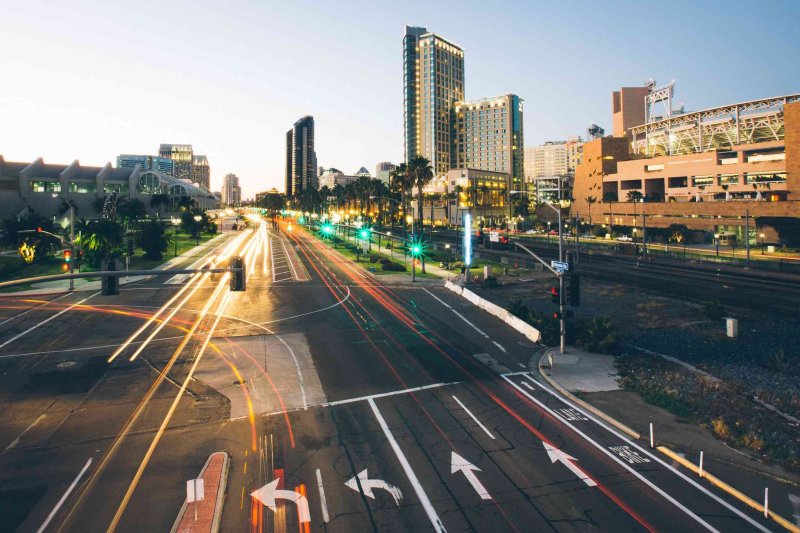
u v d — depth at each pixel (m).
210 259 74.94
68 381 22.17
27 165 126.12
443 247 95.50
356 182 137.62
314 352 27.23
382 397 20.53
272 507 12.61
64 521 11.91
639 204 115.94
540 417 18.53
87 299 43.38
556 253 81.19
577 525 11.85
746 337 29.61
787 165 89.56
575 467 14.71
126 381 22.22
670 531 11.59
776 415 18.73
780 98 111.00
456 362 25.59
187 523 11.79
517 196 175.12
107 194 131.12
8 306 39.94
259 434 16.92
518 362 25.67
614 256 75.38
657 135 140.12
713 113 123.69
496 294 46.50
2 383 21.84
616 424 17.73
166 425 17.58
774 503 12.77
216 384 21.92
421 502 12.88
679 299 41.56
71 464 14.71
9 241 65.00
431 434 17.02
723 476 14.18
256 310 39.06
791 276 51.44
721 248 88.00
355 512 12.41
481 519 12.13
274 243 109.12
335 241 111.62
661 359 25.86
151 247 70.44
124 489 13.34
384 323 34.59
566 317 26.78
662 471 14.49
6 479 13.85
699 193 113.94
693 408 19.22
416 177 88.69
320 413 18.81
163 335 30.70
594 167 140.38
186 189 166.88
